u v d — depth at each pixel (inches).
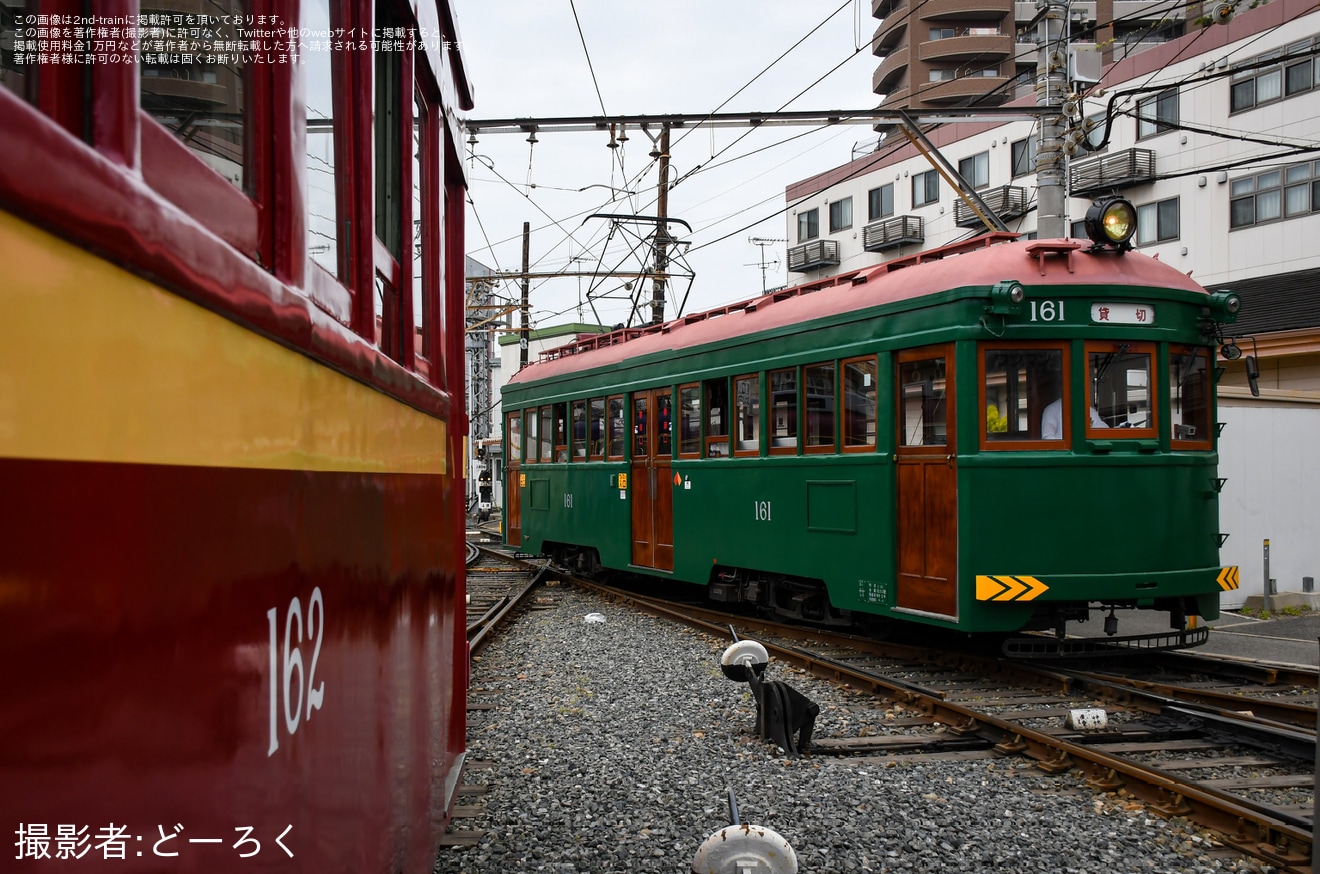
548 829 186.7
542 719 267.9
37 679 35.3
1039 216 495.8
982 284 307.1
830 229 1510.8
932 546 319.6
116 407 40.8
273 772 58.5
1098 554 305.9
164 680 44.8
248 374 55.7
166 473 45.2
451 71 169.5
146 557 43.3
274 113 66.9
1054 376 310.3
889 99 1782.7
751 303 433.1
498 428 2046.0
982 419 306.2
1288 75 920.3
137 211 42.2
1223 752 234.4
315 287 74.9
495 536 1075.9
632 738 247.8
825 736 249.3
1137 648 319.0
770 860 127.7
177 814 45.7
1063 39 487.5
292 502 63.5
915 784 210.4
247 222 62.5
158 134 49.9
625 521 521.7
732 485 428.1
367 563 86.0
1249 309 882.8
